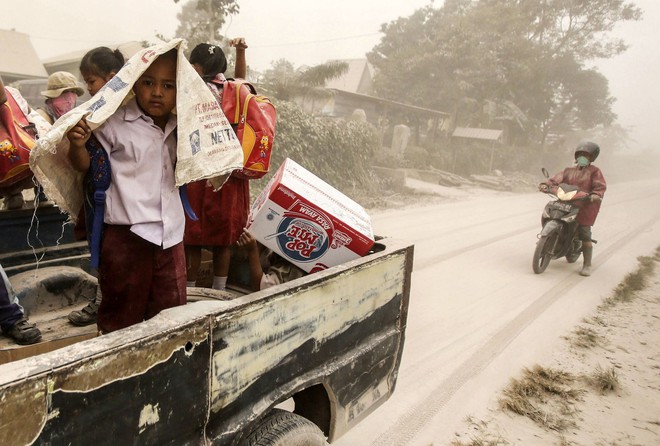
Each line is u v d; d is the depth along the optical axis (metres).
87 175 1.81
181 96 1.73
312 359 2.05
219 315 1.56
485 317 5.37
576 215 7.33
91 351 1.24
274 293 1.77
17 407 1.10
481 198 17.42
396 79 32.28
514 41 32.12
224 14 15.37
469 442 3.23
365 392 2.46
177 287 2.01
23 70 23.59
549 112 36.56
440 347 4.55
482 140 30.22
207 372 1.55
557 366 4.37
